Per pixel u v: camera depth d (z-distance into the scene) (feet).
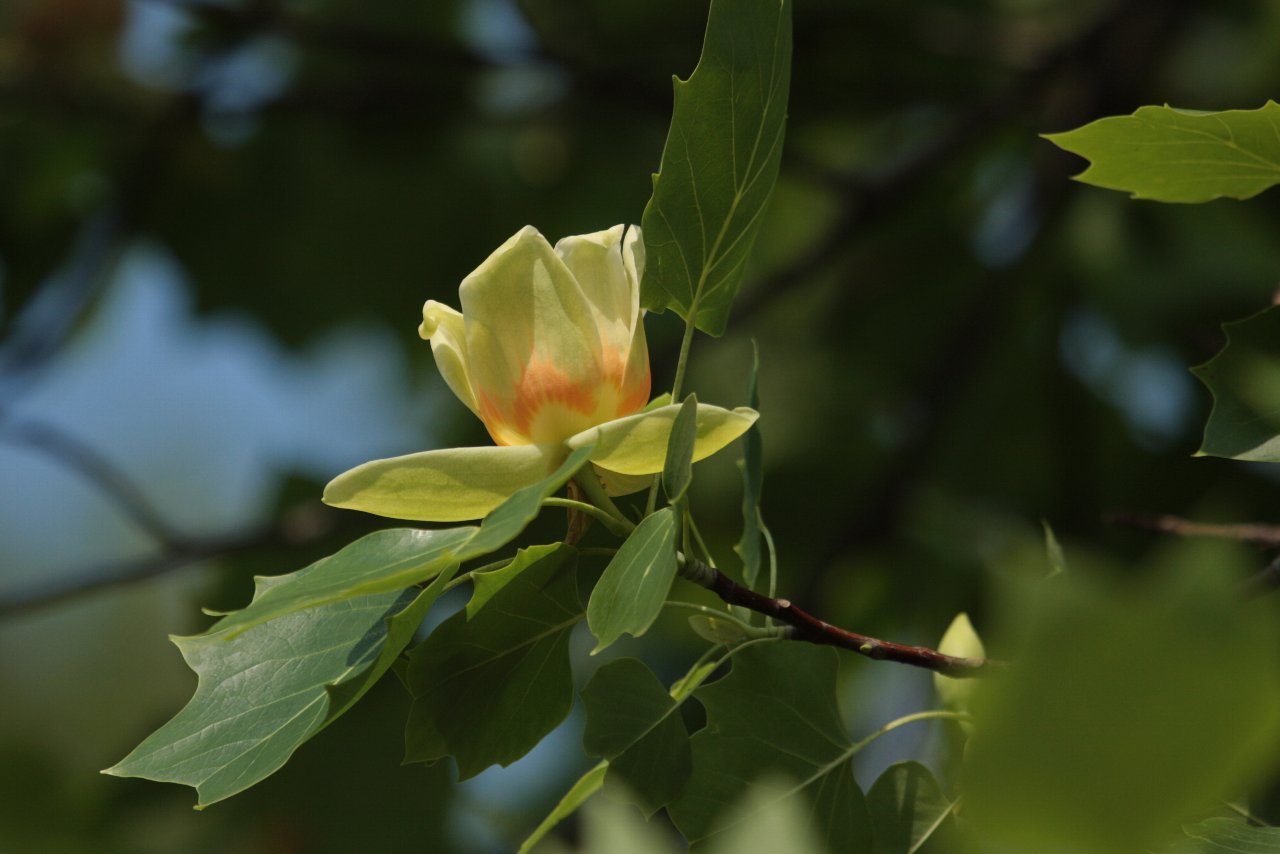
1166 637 3.72
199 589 27.17
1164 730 3.80
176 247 32.60
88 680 45.37
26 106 28.71
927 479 29.01
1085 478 27.32
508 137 32.30
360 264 33.40
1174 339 27.32
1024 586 3.96
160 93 29.43
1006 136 30.17
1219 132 9.20
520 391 8.48
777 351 31.42
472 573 8.10
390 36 25.86
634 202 32.60
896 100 27.20
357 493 8.26
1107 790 3.92
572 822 20.86
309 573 8.04
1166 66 27.14
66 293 29.84
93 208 30.73
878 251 31.50
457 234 33.22
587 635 26.81
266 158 31.78
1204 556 3.76
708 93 8.59
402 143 30.78
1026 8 29.07
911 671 23.39
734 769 8.84
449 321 9.05
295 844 25.43
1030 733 3.91
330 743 25.80
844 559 25.35
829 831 8.87
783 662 9.15
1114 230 27.96
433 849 25.48
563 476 7.19
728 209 8.92
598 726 8.62
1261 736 3.76
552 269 8.50
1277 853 7.71
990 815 4.06
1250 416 8.61
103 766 26.99
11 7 28.55
